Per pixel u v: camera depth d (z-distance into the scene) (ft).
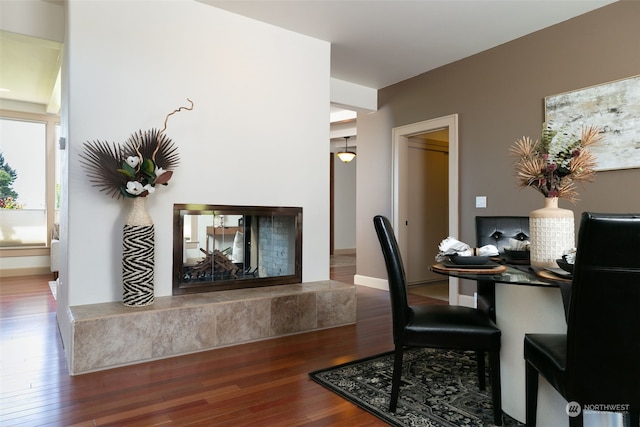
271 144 11.53
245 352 9.09
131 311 8.36
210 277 10.64
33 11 10.10
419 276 18.19
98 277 9.00
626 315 4.08
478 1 10.21
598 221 3.91
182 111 10.04
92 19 8.91
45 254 20.48
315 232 12.39
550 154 6.43
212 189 10.48
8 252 19.60
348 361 8.63
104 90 9.02
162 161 9.53
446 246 6.65
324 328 11.06
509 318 6.38
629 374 4.17
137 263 8.71
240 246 11.17
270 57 11.53
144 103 9.52
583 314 4.19
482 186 13.26
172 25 9.93
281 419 6.12
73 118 8.69
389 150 16.90
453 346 6.18
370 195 17.80
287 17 11.09
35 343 9.67
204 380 7.54
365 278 17.93
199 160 10.29
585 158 6.08
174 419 6.09
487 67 13.19
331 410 6.43
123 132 9.24
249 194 11.10
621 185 9.94
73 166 8.71
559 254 6.12
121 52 9.25
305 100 12.21
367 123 17.94
